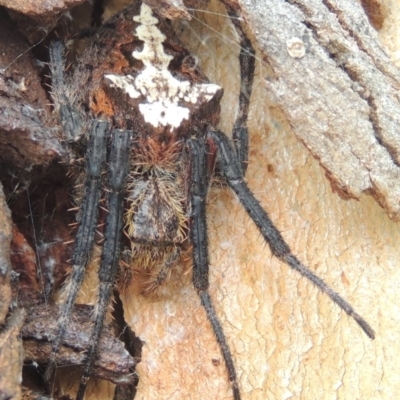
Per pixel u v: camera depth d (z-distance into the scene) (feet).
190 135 0.31
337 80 0.30
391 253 0.32
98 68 0.31
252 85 0.33
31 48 0.31
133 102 0.31
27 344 0.29
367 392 0.31
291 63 0.30
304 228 0.32
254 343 0.31
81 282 0.29
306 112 0.30
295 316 0.32
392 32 0.33
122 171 0.30
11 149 0.29
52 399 0.29
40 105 0.31
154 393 0.31
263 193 0.33
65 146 0.30
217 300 0.32
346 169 0.30
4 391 0.26
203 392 0.31
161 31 0.32
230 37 0.34
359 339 0.31
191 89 0.32
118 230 0.30
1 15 0.30
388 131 0.30
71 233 0.31
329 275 0.32
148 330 0.31
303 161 0.33
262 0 0.30
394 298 0.32
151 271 0.31
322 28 0.30
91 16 0.33
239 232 0.32
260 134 0.33
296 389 0.31
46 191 0.31
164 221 0.31
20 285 0.30
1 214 0.27
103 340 0.29
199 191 0.31
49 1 0.30
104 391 0.30
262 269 0.32
